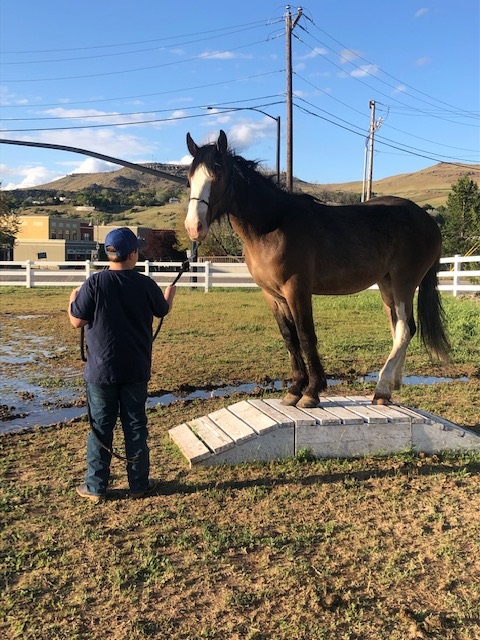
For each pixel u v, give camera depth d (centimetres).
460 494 405
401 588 291
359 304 1636
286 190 510
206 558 319
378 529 354
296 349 524
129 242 391
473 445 487
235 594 285
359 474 440
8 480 432
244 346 1016
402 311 534
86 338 392
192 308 1584
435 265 562
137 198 14162
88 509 383
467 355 934
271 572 305
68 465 462
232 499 398
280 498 399
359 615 268
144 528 357
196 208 428
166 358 915
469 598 280
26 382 780
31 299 1862
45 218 7731
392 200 546
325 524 360
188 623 264
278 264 471
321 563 314
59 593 288
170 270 2688
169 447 501
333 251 486
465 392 691
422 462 461
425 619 264
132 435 397
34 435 542
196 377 790
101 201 13362
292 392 526
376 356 931
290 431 463
